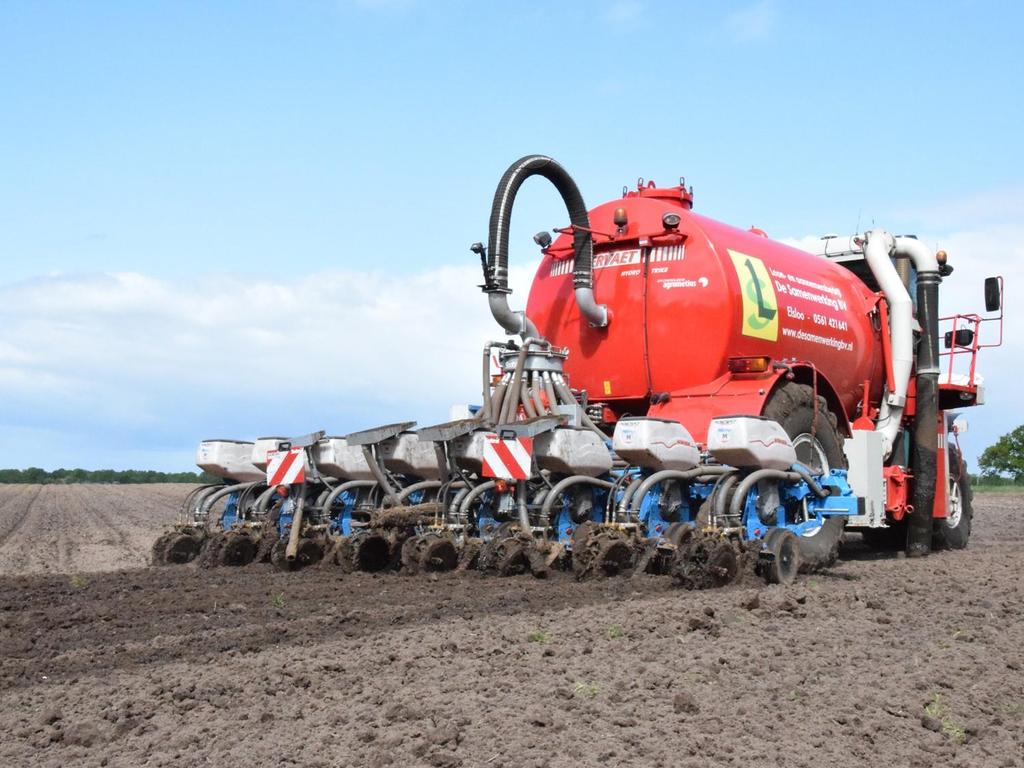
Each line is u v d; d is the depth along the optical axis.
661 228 12.13
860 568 11.87
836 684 6.09
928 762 4.87
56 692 6.02
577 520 10.49
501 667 6.39
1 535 18.91
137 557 14.30
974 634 7.48
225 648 7.09
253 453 12.13
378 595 9.15
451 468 10.69
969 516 15.69
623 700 5.70
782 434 10.61
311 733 5.19
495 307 11.32
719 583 9.66
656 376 11.99
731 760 4.83
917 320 14.30
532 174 11.67
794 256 13.32
